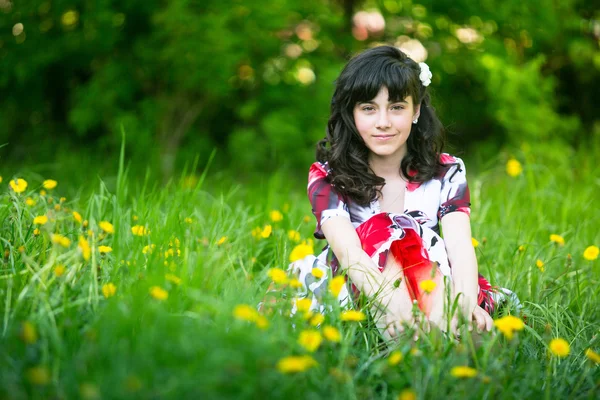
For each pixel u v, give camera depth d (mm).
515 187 4016
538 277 2547
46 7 6652
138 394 1306
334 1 7723
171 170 6438
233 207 3908
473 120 8672
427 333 1805
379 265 2045
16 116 7305
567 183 4723
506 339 1900
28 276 1924
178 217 2516
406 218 2109
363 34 7789
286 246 2572
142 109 6773
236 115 7555
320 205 2285
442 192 2320
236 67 6668
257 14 6359
